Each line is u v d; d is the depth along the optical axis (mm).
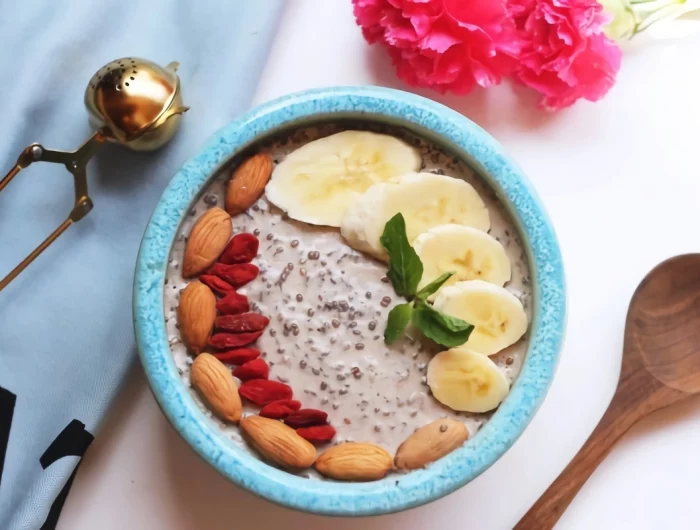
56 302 365
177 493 367
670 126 397
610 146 395
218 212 338
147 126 353
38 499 351
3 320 363
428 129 340
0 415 358
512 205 336
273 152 348
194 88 381
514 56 375
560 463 373
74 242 370
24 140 372
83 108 379
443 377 330
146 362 322
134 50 382
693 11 396
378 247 338
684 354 372
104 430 370
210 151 333
